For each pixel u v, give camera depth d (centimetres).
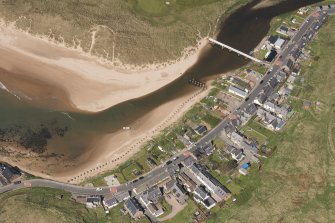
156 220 18050
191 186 18912
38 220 17962
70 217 18112
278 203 18312
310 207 18138
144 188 19012
